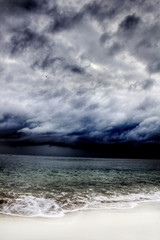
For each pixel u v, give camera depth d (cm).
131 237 514
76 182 1775
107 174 2686
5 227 571
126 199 1077
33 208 826
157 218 706
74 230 566
